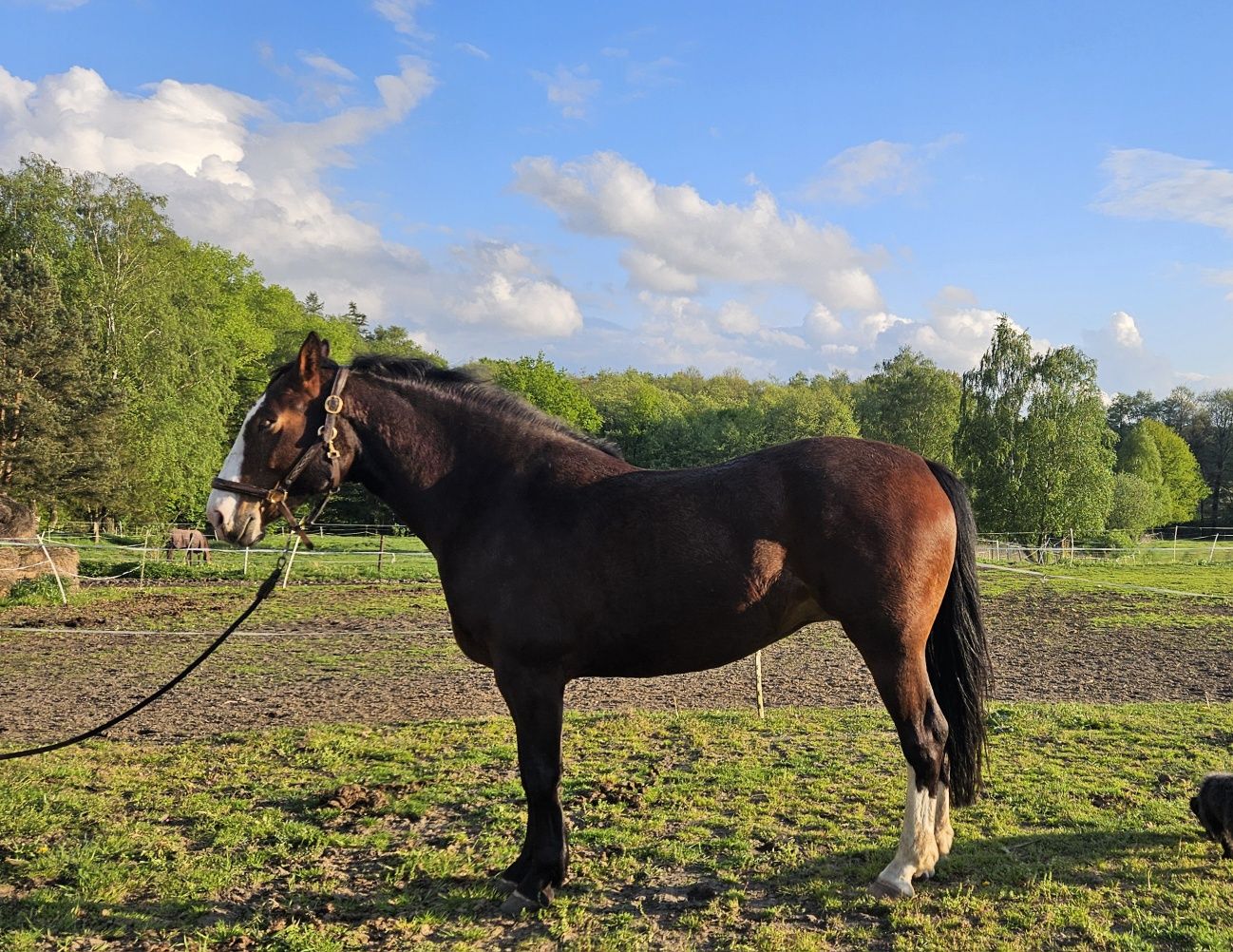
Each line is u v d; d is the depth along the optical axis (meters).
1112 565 30.19
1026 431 35.59
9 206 31.22
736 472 3.62
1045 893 3.63
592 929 3.39
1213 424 79.25
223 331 44.94
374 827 4.51
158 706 7.64
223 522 3.67
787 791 5.04
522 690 3.54
